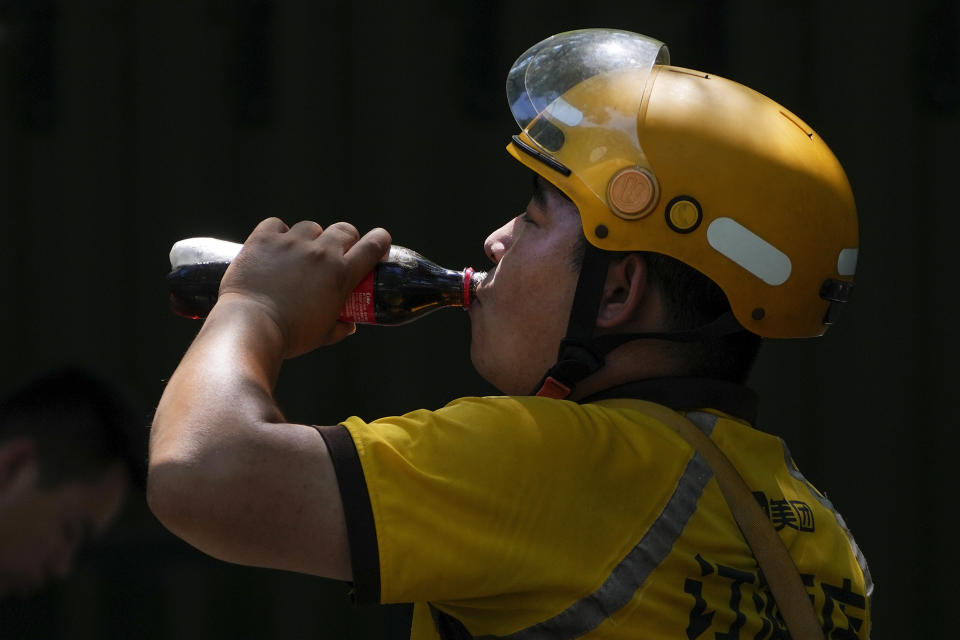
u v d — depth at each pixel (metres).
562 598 4.59
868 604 5.35
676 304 5.20
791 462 5.49
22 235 15.05
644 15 15.02
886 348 15.77
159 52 15.04
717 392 5.18
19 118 14.98
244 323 4.96
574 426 4.75
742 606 4.76
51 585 6.24
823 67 15.34
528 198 15.30
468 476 4.56
